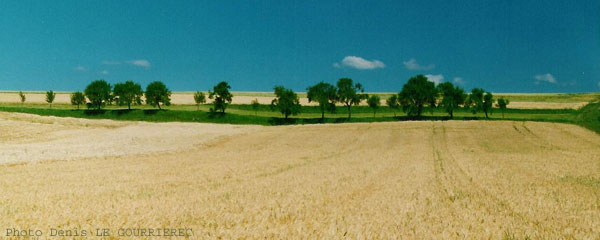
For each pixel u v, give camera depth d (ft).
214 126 205.05
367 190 45.47
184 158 87.66
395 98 357.20
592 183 52.03
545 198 40.83
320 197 40.37
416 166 71.67
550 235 26.76
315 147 122.01
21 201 36.55
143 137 139.23
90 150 95.91
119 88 369.71
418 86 334.44
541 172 63.36
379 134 167.02
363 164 75.66
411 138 150.20
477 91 338.95
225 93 343.87
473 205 36.81
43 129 153.28
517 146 121.60
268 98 494.59
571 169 67.46
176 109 382.83
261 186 48.14
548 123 210.79
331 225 28.04
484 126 192.44
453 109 362.53
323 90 342.64
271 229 27.12
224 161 81.41
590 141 138.82
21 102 400.67
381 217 31.27
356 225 28.32
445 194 43.01
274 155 96.43
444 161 81.00
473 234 26.63
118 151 96.27
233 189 45.78
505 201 38.86
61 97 461.37
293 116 363.15
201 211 32.96
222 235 26.07
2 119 169.89
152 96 360.69
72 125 182.39
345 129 189.67
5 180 51.96
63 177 55.67
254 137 155.02
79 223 28.48
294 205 35.91
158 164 74.90
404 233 26.76
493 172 63.10
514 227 28.73
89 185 48.29
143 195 41.06
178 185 49.16
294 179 54.70
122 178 55.31
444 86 344.49
